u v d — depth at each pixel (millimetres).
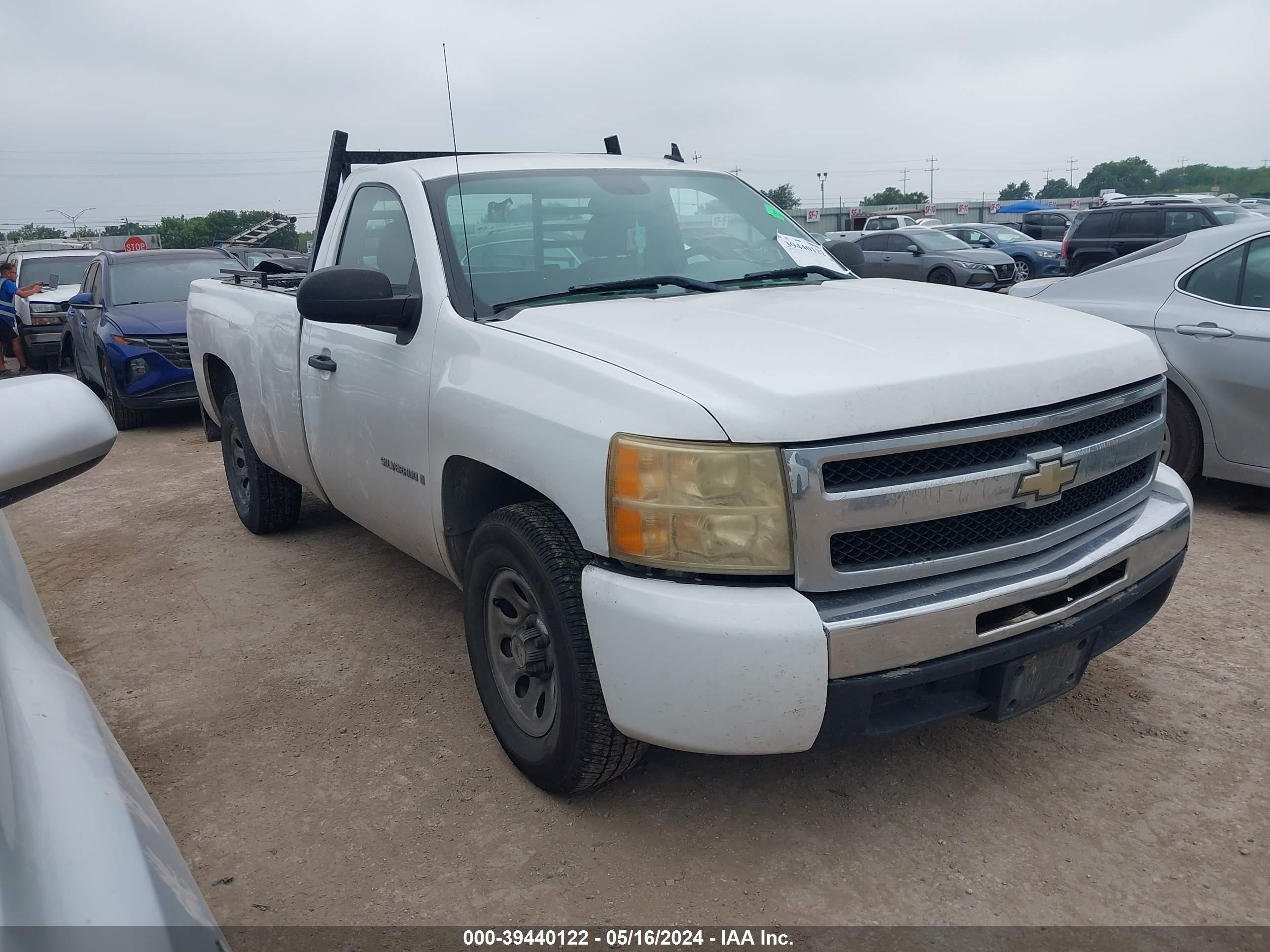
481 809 2812
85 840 1180
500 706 2949
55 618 4406
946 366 2344
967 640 2297
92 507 6395
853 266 4086
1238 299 4820
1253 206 19297
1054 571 2430
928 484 2244
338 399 3707
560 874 2518
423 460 3143
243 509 5441
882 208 58531
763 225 3902
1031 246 22172
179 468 7508
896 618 2203
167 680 3730
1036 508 2436
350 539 5305
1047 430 2436
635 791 2861
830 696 2189
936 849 2559
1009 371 2387
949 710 2412
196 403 9156
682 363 2363
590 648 2477
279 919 2391
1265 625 3754
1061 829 2615
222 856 2645
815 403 2164
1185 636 3695
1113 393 2637
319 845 2676
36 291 13945
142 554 5262
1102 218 16922
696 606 2180
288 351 4133
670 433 2207
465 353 2932
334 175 4660
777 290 3338
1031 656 2463
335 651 3906
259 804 2885
